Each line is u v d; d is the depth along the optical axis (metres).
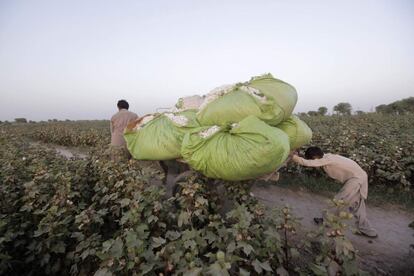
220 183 3.50
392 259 3.23
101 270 1.92
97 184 3.77
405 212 4.52
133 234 2.07
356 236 3.74
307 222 4.15
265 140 2.57
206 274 1.71
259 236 2.39
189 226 2.83
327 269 2.15
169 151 3.55
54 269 2.67
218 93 3.36
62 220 2.81
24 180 4.04
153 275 2.03
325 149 6.60
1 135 10.56
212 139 2.91
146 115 4.20
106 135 12.64
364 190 3.67
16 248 2.86
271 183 5.82
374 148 6.23
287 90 3.32
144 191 2.98
